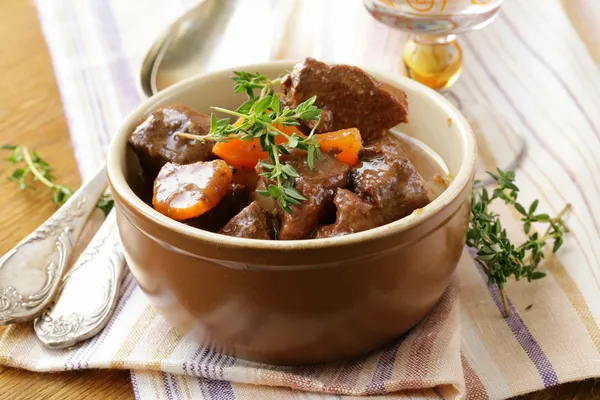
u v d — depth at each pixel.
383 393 0.46
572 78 0.67
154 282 0.46
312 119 0.48
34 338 0.50
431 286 0.46
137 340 0.49
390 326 0.46
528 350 0.49
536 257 0.52
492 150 0.62
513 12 0.74
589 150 0.60
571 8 0.73
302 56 0.69
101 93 0.68
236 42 0.69
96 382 0.49
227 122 0.46
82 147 0.63
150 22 0.75
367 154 0.48
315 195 0.45
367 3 0.63
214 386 0.47
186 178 0.46
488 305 0.51
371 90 0.49
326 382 0.47
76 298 0.51
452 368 0.46
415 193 0.46
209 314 0.45
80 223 0.55
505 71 0.69
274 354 0.46
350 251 0.43
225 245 0.43
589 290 0.51
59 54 0.72
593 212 0.56
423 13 0.61
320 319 0.45
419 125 0.52
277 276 0.43
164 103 0.51
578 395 0.48
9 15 0.78
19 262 0.52
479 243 0.52
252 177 0.48
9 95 0.69
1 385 0.48
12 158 0.61
